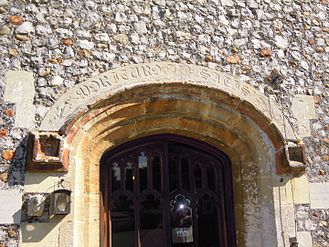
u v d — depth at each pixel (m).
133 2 4.56
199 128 4.58
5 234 3.75
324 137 4.66
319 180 4.50
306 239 4.30
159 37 4.50
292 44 4.86
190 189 4.66
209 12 4.72
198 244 4.53
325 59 4.92
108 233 4.30
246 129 4.51
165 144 4.70
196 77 4.45
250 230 4.40
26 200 3.84
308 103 4.71
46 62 4.21
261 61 4.70
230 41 4.68
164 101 4.36
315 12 5.06
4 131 3.99
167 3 4.64
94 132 4.21
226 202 4.66
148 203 4.51
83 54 4.29
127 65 4.34
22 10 4.32
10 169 3.90
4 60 4.17
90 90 4.18
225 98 4.43
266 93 4.61
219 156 4.78
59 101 4.12
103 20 4.44
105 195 4.39
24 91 4.11
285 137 4.52
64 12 4.38
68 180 3.93
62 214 3.80
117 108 4.23
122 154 4.59
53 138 3.93
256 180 4.48
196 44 4.57
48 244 3.78
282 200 4.34
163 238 4.43
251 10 4.86
